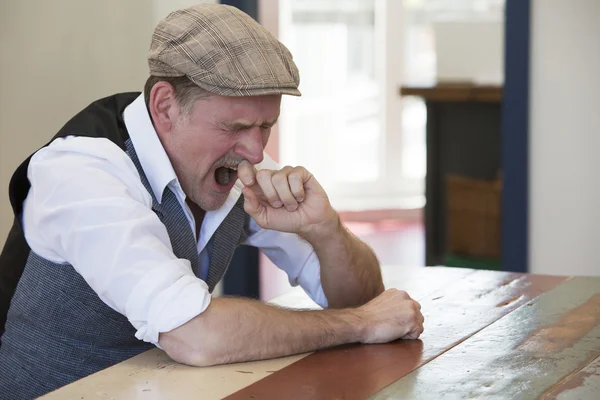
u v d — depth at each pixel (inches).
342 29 322.7
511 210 167.9
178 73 73.4
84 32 153.0
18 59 145.9
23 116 147.7
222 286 167.5
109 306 74.5
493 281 95.3
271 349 68.1
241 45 72.7
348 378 63.2
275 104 75.5
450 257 236.4
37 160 75.7
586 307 83.0
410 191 334.6
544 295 88.4
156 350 71.0
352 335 71.5
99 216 69.5
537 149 166.2
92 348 79.7
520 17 162.6
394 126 330.6
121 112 81.4
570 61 162.2
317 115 323.0
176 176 78.2
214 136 75.2
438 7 327.6
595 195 164.1
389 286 93.7
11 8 144.5
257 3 164.2
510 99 165.5
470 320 79.3
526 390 60.1
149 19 160.2
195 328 66.4
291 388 61.0
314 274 89.7
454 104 234.8
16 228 82.1
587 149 163.3
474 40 288.8
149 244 68.9
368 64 327.3
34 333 79.7
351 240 87.0
